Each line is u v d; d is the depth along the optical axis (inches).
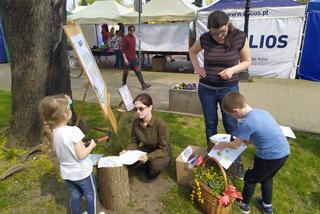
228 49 120.6
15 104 157.4
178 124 203.8
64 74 168.1
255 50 368.8
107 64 518.6
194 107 224.7
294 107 247.8
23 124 158.7
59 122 93.1
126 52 305.0
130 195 125.5
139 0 336.5
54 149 95.5
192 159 127.9
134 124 135.0
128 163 112.0
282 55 359.9
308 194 127.5
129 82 356.5
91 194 102.3
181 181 132.2
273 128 99.7
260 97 280.5
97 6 488.7
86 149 94.8
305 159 154.7
